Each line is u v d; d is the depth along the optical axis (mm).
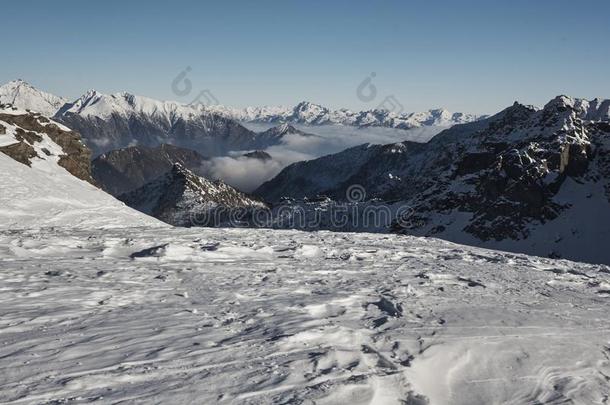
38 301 10773
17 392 5914
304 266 18844
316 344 8578
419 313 11633
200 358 7477
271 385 6582
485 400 7398
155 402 5867
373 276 17438
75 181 67312
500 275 19734
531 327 11164
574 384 8250
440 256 25312
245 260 19547
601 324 12359
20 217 47969
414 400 6832
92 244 20375
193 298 12164
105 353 7488
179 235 26562
